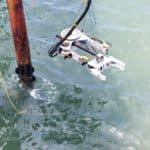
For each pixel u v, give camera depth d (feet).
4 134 34.91
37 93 38.65
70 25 47.14
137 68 41.65
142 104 37.65
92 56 40.57
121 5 50.96
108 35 45.91
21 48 35.83
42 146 33.86
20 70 37.65
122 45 44.47
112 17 48.88
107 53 40.11
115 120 36.06
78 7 50.19
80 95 38.50
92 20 47.96
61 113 36.78
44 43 44.55
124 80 40.16
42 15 48.73
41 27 46.91
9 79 39.91
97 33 46.03
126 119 36.14
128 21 48.32
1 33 45.85
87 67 39.45
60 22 47.67
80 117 36.40
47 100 38.06
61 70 41.09
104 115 36.55
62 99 38.14
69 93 38.68
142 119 36.14
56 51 39.27
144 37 45.80
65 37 38.52
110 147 33.60
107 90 39.06
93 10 49.90
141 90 39.17
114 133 34.83
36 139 34.47
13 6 33.50
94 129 35.22
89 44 39.70
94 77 40.34
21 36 34.99
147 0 51.93
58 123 35.86
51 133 34.96
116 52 43.47
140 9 50.26
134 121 35.94
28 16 48.44
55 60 42.16
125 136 34.58
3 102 37.83
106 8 50.37
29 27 46.83
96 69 38.63
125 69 41.34
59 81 39.88
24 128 35.45
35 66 41.42
